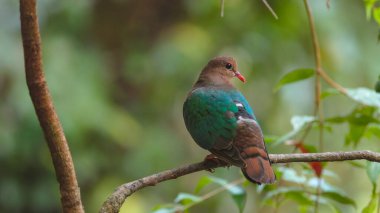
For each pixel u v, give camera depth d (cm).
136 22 1441
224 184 736
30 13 452
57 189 1286
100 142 1304
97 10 1416
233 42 1391
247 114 702
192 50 1350
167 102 1384
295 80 772
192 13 1420
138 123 1366
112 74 1417
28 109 1209
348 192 1411
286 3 1368
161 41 1425
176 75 1358
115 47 1430
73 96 1230
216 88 751
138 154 1317
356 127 758
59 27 1311
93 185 1320
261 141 655
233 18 1389
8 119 1229
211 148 673
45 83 471
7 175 1263
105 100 1279
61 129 488
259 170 607
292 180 752
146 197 1330
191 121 720
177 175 603
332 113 1384
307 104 1358
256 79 1395
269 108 1382
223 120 684
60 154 491
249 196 1352
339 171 1422
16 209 1281
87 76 1270
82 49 1316
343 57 1338
